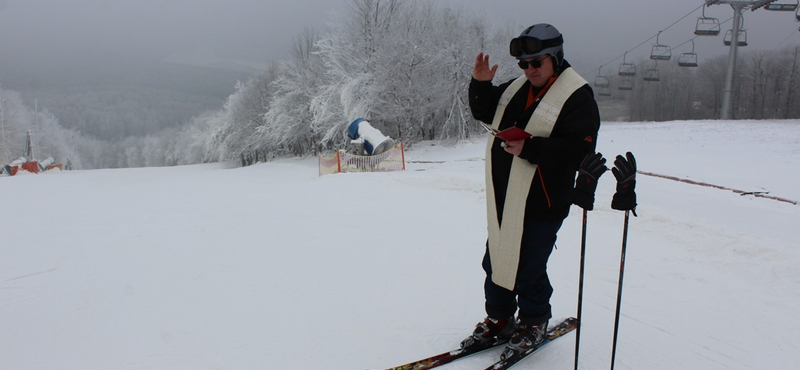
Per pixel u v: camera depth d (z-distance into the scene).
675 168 12.62
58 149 81.06
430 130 31.70
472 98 2.43
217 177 20.94
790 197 8.31
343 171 16.36
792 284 3.72
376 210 6.97
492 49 28.25
